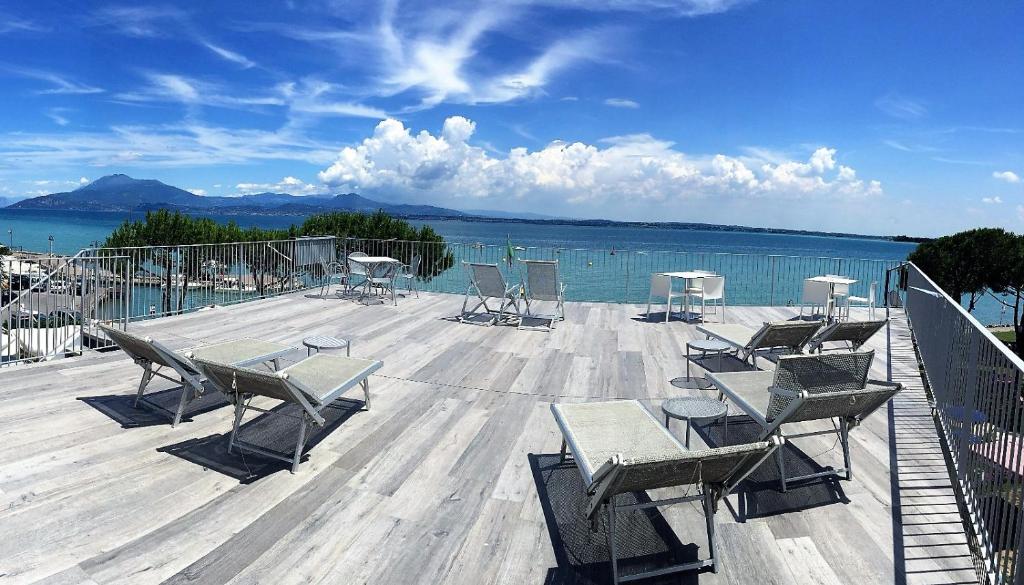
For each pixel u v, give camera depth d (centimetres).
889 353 671
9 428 369
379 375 524
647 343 686
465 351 625
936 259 1889
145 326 701
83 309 578
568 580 236
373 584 229
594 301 1034
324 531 266
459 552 253
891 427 418
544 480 323
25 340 632
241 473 321
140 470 319
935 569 248
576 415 324
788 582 238
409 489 309
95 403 421
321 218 2039
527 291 803
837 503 305
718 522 284
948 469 346
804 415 309
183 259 863
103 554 241
